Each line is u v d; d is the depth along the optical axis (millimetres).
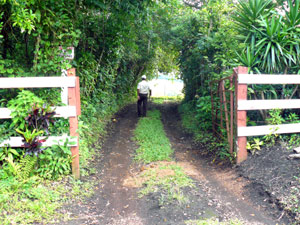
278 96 5918
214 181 4828
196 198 4074
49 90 4797
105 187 4609
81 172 4773
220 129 6367
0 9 4594
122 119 10266
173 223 3438
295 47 5418
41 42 4871
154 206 3877
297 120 5430
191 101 11234
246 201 4051
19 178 4004
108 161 5859
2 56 5203
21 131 4219
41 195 3758
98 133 7383
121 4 7105
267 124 5512
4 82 4164
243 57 5570
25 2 4285
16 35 5332
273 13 5957
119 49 10406
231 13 9312
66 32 5523
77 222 3443
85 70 7328
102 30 8180
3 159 4285
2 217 3250
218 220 3484
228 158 5512
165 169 5176
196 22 10117
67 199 3920
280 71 5953
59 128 4562
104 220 3582
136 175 5098
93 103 8172
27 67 5375
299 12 5359
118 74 13664
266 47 5465
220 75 6973
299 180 3910
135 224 3473
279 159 4633
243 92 4941
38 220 3314
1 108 4152
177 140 7746
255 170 4637
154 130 8305
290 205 3541
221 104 6348
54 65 4879
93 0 6516
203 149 6660
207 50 9125
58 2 5293
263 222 3451
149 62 17406
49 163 4297
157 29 12828
